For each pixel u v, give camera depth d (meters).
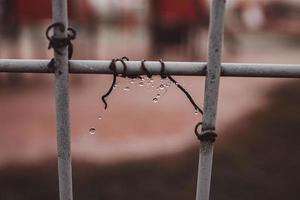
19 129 5.88
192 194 4.26
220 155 4.96
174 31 10.21
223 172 4.62
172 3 9.88
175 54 10.49
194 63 1.00
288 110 6.75
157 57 10.50
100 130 5.91
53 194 4.22
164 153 5.11
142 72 1.01
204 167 1.04
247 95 7.82
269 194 4.32
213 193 4.27
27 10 7.82
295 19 21.47
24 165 4.71
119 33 14.88
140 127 6.06
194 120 6.43
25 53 11.04
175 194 4.26
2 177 4.45
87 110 6.83
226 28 12.43
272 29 19.02
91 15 9.78
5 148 5.18
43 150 5.14
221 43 0.98
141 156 5.02
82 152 5.10
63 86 1.00
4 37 9.77
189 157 5.01
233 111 6.80
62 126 1.02
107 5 14.96
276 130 5.86
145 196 4.23
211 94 1.01
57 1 0.97
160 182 4.44
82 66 1.01
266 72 1.01
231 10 18.89
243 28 18.55
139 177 4.52
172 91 8.10
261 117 6.41
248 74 1.02
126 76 1.01
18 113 6.59
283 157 5.02
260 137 5.60
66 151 1.03
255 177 4.59
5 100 7.29
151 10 10.12
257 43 14.74
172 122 6.31
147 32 12.38
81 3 8.39
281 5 21.86
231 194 4.28
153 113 6.72
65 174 1.04
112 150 5.18
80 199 4.14
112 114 6.65
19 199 4.11
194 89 8.24
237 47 12.77
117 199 4.18
